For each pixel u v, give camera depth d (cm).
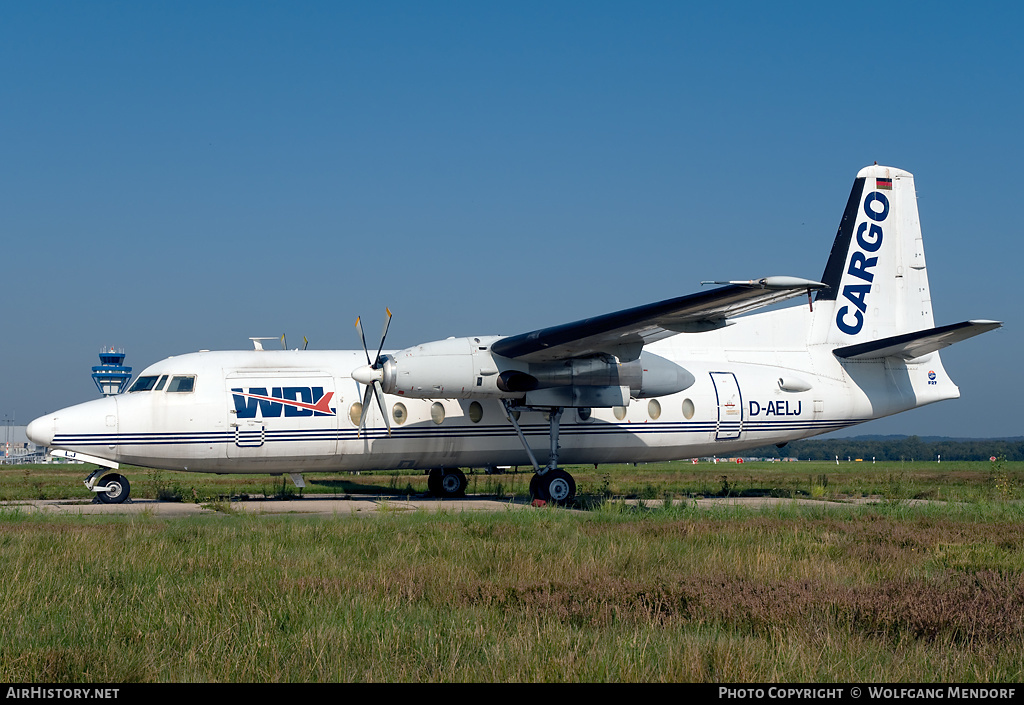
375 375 4222
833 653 1429
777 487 6147
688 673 1322
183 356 4488
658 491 5600
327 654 1426
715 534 2920
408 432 4553
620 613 1761
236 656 1410
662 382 4459
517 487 5766
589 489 5772
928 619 1638
